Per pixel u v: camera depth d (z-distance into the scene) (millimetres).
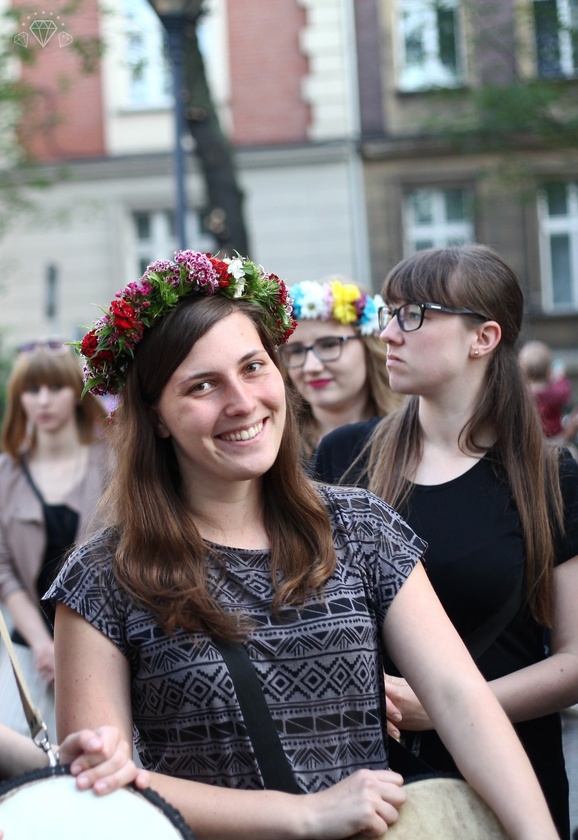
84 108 18281
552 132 13156
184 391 2094
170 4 8336
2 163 16172
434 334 2834
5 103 14562
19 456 4621
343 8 17828
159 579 2053
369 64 17891
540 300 18062
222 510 2172
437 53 15297
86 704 2000
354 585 2156
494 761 2010
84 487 4523
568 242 18203
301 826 1950
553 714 2818
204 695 2004
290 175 18062
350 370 3938
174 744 2021
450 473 2852
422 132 17156
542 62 13266
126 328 2107
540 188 14750
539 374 8297
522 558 2738
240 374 2117
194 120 11781
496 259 2932
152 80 18203
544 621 2754
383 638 2193
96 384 2229
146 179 18266
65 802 1804
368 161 18047
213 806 1953
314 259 18094
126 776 1834
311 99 17969
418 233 18328
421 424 2949
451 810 2014
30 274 18297
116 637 2043
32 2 11703
